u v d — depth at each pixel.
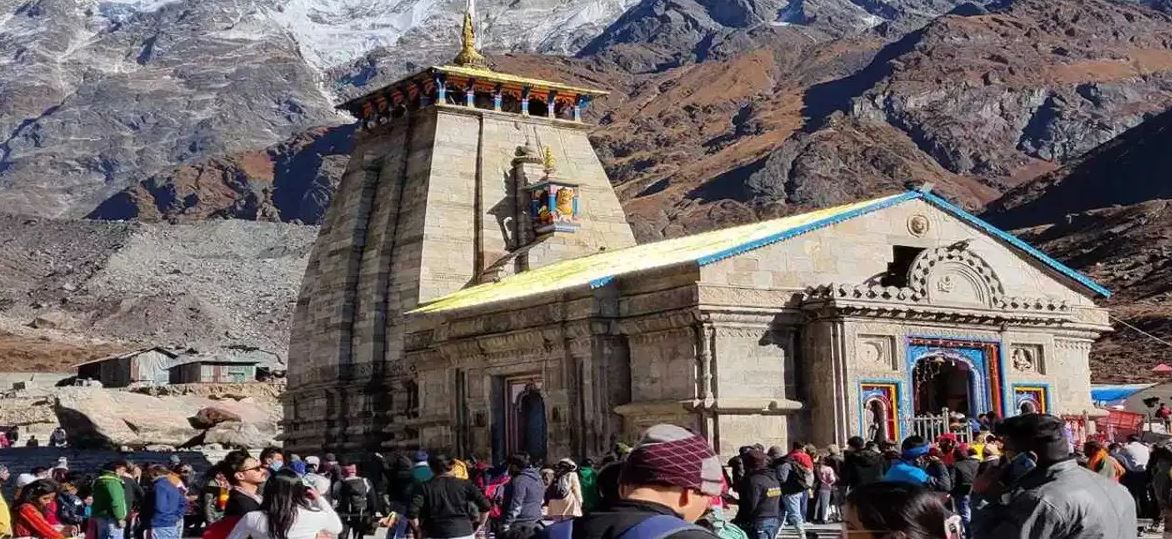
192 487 40.31
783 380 47.72
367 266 67.75
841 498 33.00
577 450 49.50
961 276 49.53
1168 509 18.97
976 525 12.77
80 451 74.44
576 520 9.82
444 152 67.62
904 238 50.53
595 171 71.69
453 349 55.28
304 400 69.06
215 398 110.62
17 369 165.62
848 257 49.50
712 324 46.53
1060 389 52.47
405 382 63.72
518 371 52.59
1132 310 131.12
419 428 58.50
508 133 69.69
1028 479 12.69
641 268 49.19
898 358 48.22
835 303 46.81
